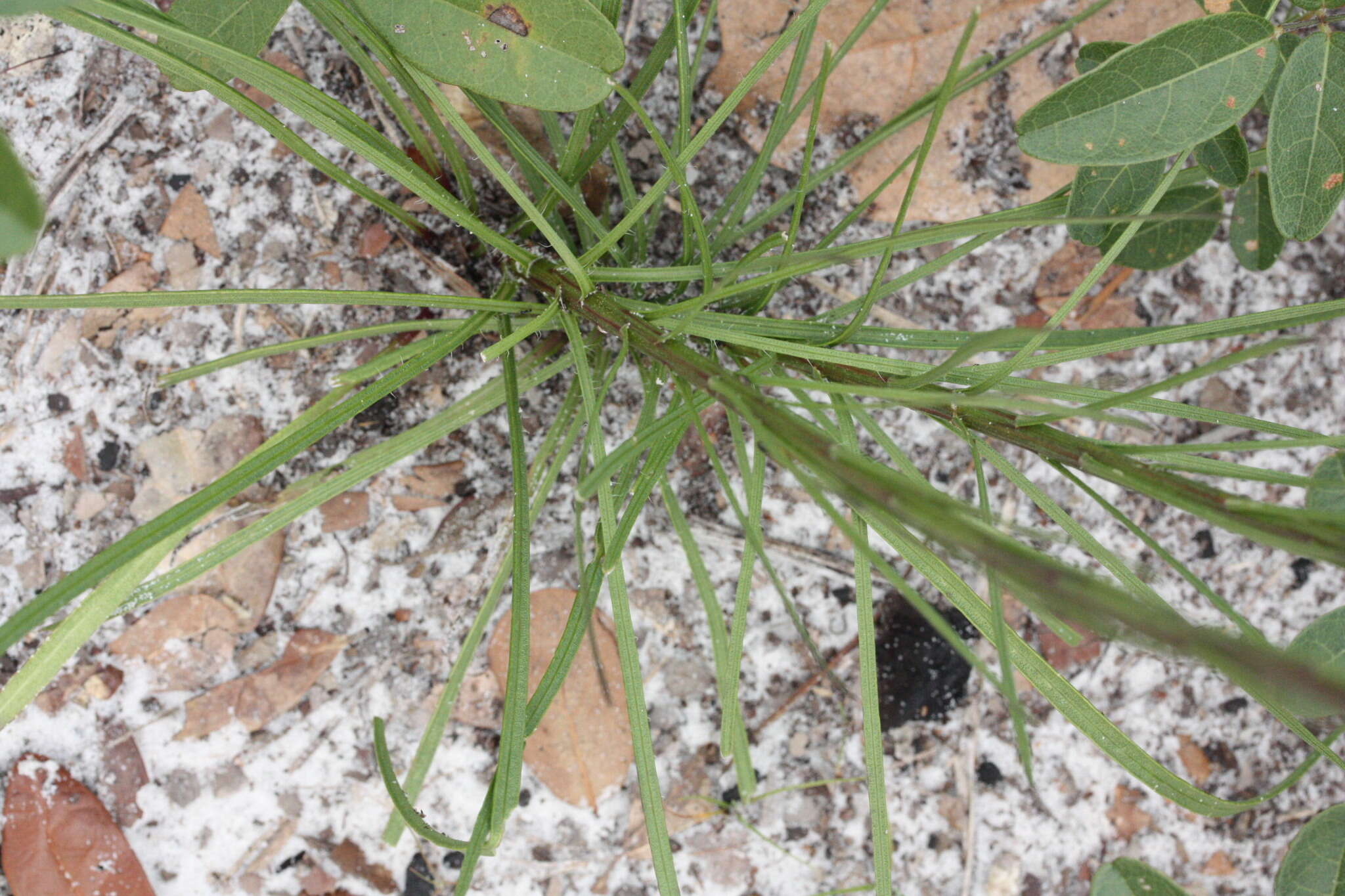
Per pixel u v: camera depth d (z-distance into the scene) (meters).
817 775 0.47
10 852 0.44
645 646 0.47
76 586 0.33
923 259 0.47
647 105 0.45
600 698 0.46
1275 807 0.48
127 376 0.45
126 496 0.45
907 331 0.39
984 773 0.48
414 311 0.46
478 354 0.46
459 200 0.45
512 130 0.38
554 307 0.38
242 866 0.46
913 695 0.47
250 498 0.45
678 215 0.46
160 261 0.45
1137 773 0.35
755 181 0.41
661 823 0.37
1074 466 0.34
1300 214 0.36
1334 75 0.35
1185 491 0.32
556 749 0.46
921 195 0.46
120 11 0.33
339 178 0.40
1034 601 0.31
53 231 0.45
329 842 0.46
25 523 0.45
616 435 0.46
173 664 0.45
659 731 0.47
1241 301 0.47
